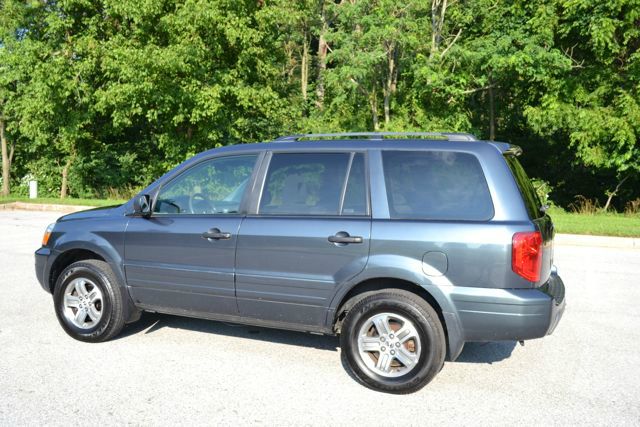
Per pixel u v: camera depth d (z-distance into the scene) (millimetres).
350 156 4359
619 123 17078
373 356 4160
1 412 3598
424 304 3959
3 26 19906
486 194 3973
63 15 19906
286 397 3900
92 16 19969
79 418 3531
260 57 19734
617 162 17766
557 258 9891
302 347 4949
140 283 4875
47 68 18672
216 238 4551
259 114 21094
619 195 21812
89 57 18844
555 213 18031
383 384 3994
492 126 22156
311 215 4340
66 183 23484
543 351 4961
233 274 4504
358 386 4113
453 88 19641
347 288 4148
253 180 4602
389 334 4023
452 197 4043
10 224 14336
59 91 18953
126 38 19047
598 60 18359
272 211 4484
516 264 3795
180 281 4711
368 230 4098
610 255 10266
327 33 19875
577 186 24094
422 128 20891
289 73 29891
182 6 17328
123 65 17359
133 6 17234
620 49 17703
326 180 4379
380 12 18469
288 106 22188
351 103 21828
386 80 21406
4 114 23062
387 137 4852
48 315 5801
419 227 3990
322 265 4215
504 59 17938
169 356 4672
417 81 20109
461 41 21016
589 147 18391
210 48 18531
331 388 4070
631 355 4867
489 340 3898
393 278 4102
